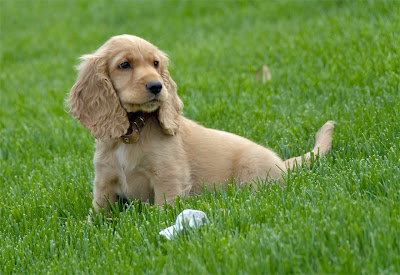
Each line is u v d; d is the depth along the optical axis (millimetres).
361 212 4281
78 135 8508
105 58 5602
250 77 9938
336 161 5797
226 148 5988
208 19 16375
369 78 8188
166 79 5789
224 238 4203
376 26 10391
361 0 12883
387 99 7117
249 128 7566
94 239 4863
